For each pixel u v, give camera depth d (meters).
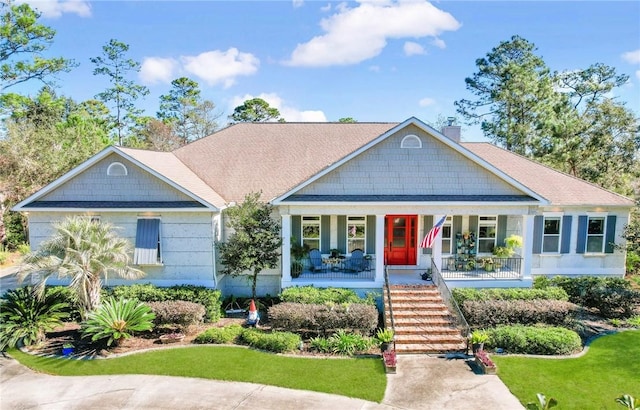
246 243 17.98
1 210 32.41
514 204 18.83
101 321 14.83
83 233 15.83
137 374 13.19
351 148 23.94
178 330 16.64
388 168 19.28
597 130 36.56
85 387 12.41
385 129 25.59
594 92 42.97
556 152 37.84
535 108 40.97
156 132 59.69
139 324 15.19
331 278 19.58
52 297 16.80
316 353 14.74
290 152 23.72
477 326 16.39
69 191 19.14
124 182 19.08
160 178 18.66
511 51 45.34
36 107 46.00
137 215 18.84
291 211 19.06
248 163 23.05
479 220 21.62
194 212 18.61
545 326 16.09
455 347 14.98
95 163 18.97
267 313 17.77
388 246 21.95
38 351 14.82
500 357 14.28
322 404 11.45
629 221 21.89
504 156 24.52
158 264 18.88
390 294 17.59
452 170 19.33
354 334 15.77
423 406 11.32
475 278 19.48
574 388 12.17
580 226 21.14
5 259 29.69
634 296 18.08
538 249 21.14
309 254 20.81
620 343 15.45
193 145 24.48
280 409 11.20
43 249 15.75
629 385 12.33
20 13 38.94
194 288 18.11
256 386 12.44
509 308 16.34
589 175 35.62
